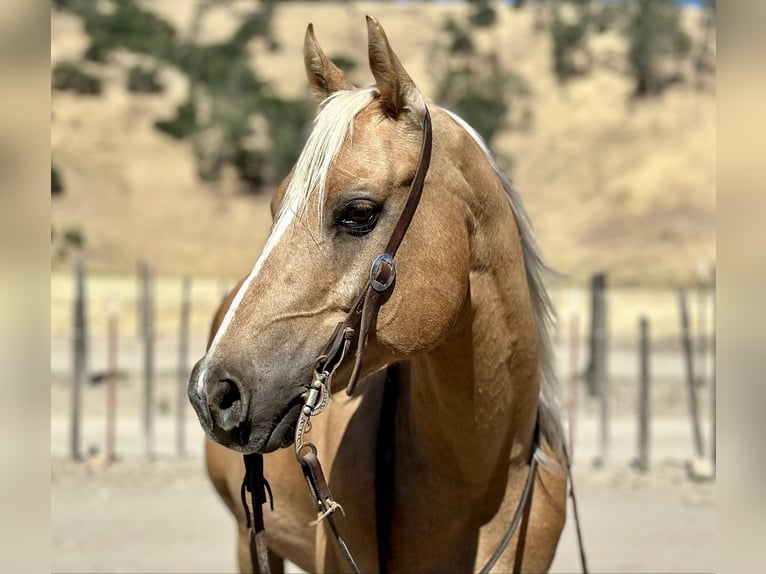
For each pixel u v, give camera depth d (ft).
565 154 185.78
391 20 262.88
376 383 12.19
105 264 140.05
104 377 52.03
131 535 27.48
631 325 73.77
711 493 32.68
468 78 215.31
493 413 10.86
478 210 10.61
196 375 9.33
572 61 216.54
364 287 9.71
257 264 9.75
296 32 256.11
